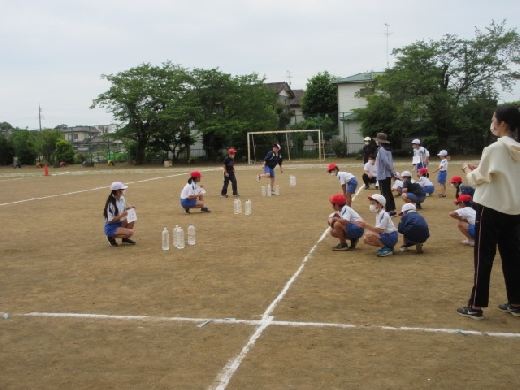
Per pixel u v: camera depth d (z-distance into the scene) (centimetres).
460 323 547
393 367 445
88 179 3130
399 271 765
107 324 578
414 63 4128
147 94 4625
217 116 4712
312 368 447
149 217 1394
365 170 1856
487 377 423
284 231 1126
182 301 653
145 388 421
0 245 1071
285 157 5025
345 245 914
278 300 641
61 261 907
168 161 4484
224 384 422
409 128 4328
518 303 564
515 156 522
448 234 1032
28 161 5625
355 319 566
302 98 6384
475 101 4053
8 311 635
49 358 490
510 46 3994
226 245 995
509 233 551
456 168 2988
